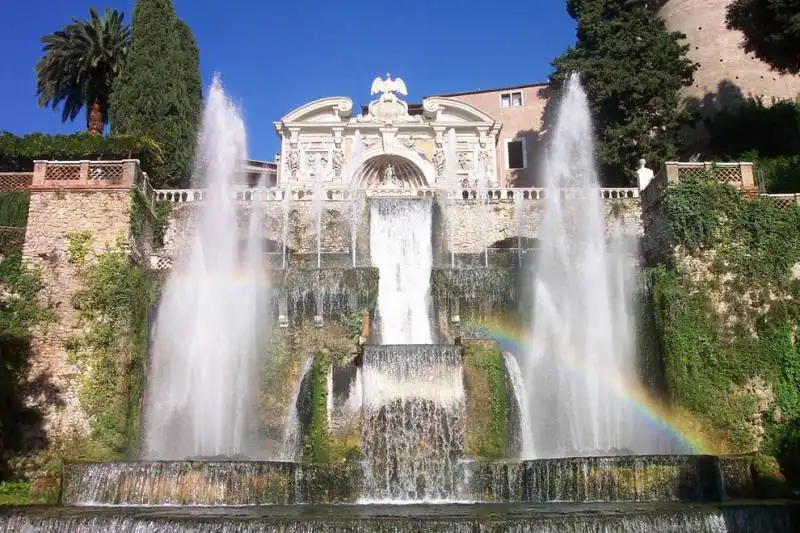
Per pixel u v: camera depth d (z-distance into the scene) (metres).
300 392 24.02
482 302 27.42
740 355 23.41
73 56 42.09
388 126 43.03
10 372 22.58
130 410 23.84
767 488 18.77
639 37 40.06
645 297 25.44
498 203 32.62
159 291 25.72
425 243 32.59
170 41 39.06
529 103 49.81
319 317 26.31
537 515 14.88
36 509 16.11
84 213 25.44
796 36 29.41
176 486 17.67
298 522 14.38
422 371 22.84
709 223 24.94
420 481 19.44
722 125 40.19
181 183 38.19
